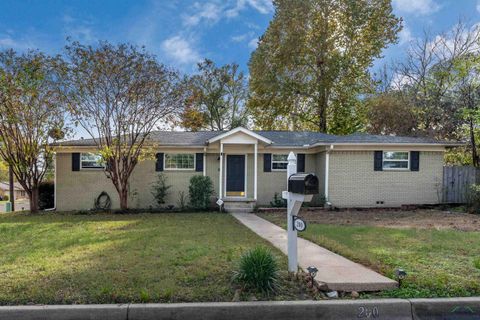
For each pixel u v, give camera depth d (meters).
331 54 21.97
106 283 3.73
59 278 3.93
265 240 6.45
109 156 12.05
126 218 10.47
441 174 14.02
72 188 13.90
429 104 19.91
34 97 11.33
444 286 3.78
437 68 19.41
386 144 13.52
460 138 17.53
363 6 21.19
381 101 22.17
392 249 5.63
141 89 11.82
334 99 23.16
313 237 6.61
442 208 13.08
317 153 14.62
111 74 11.52
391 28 21.53
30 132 11.80
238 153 14.47
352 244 6.04
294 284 3.80
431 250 5.56
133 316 3.15
